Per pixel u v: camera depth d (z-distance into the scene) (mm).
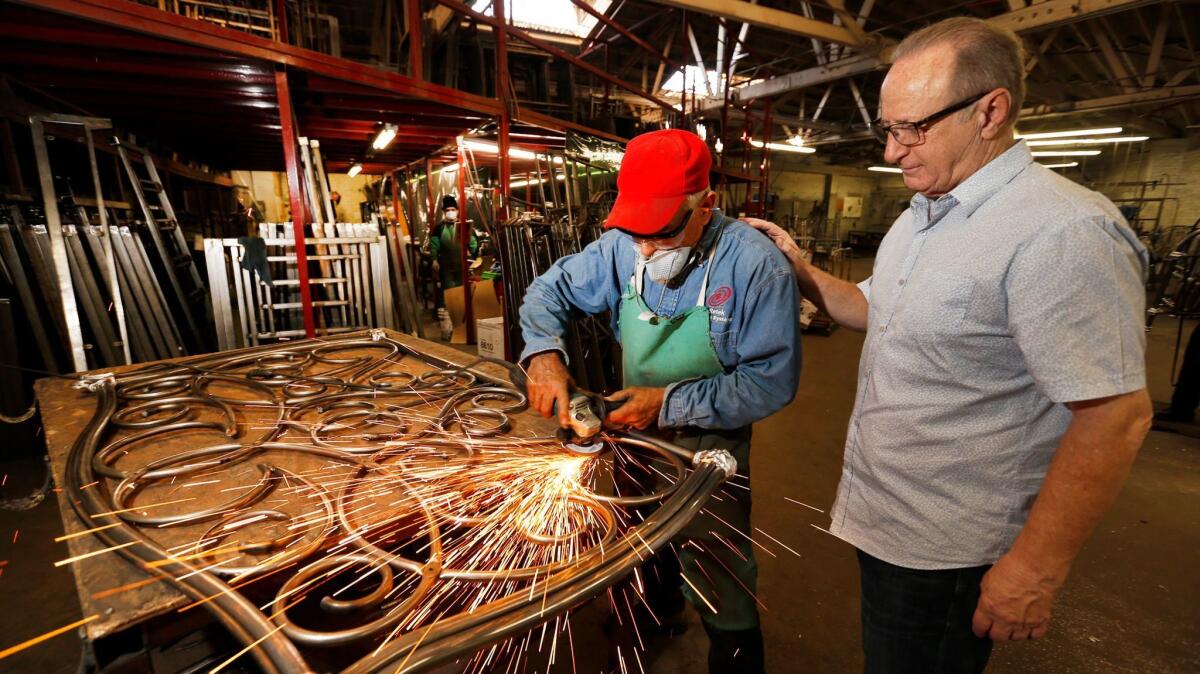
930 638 1163
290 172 3490
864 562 1274
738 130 11461
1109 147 15781
